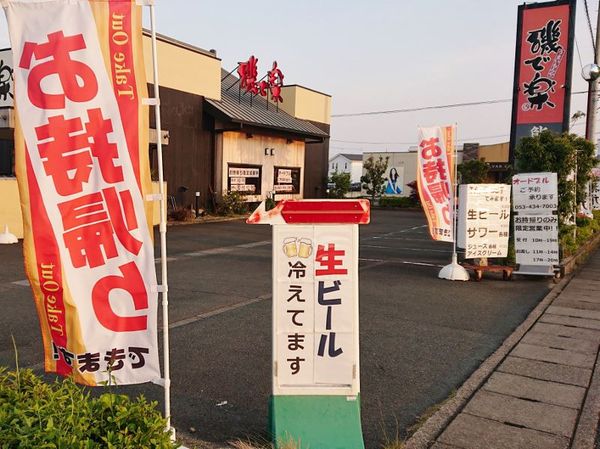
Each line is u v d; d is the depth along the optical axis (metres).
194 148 19.39
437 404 3.94
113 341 2.94
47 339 3.00
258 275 9.20
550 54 11.62
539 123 11.84
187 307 6.77
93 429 2.20
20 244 11.66
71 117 2.84
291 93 25.89
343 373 3.09
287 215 3.03
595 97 14.52
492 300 7.60
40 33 2.82
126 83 2.85
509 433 3.42
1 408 2.23
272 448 3.05
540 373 4.56
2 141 16.22
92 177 2.87
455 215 9.52
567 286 8.73
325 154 28.77
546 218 8.95
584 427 3.52
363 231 18.52
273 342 3.08
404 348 5.30
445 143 8.80
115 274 2.92
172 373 4.46
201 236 14.86
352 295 3.08
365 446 3.29
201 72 19.55
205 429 3.44
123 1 2.83
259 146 22.47
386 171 37.31
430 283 8.83
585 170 10.55
